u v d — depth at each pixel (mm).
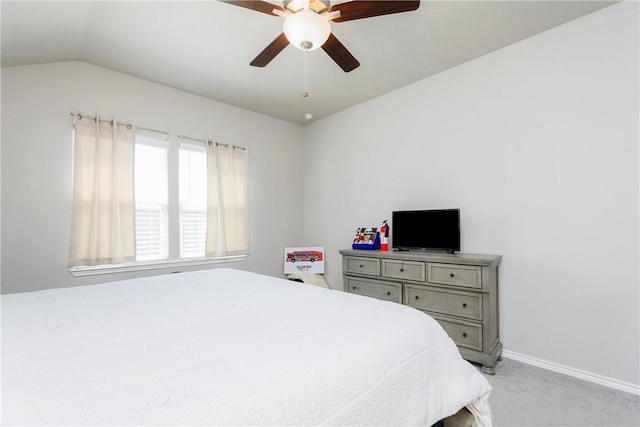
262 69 2791
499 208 2521
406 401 944
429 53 2576
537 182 2330
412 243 2830
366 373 851
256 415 623
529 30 2281
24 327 1053
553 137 2260
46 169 2445
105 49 2441
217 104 3508
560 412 1712
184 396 642
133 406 603
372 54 2580
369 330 1044
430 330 1163
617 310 1990
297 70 2818
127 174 2811
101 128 2688
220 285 1762
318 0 1644
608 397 1865
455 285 2330
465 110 2729
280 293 1568
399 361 964
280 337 972
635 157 1944
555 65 2252
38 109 2422
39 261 2406
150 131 3002
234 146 3609
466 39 2381
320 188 4109
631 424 1610
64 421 554
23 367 756
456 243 2594
